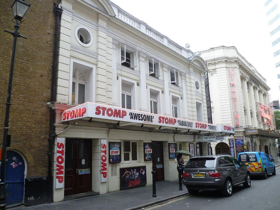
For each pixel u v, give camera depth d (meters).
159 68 14.72
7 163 7.43
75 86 10.15
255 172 13.74
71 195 8.92
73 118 8.20
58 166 8.33
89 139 10.15
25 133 7.80
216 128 15.83
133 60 12.96
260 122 35.69
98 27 10.88
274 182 12.34
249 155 14.29
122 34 12.21
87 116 7.67
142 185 11.66
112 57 11.49
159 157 13.84
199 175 8.91
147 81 13.52
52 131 8.46
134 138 11.78
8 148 7.30
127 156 11.76
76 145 9.57
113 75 11.37
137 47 13.05
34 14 8.71
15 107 7.67
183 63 17.12
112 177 10.27
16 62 7.92
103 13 10.97
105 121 9.49
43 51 8.78
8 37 7.82
